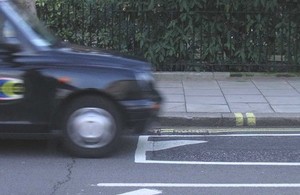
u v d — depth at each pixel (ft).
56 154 19.48
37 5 36.83
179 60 36.06
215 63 35.96
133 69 18.74
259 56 35.83
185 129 24.18
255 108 26.48
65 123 18.52
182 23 35.76
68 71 18.19
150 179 16.81
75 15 36.94
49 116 18.26
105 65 18.53
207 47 35.81
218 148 20.77
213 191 15.69
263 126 24.66
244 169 18.01
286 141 21.85
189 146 21.08
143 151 20.21
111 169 17.80
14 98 18.04
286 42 35.70
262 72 35.78
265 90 31.01
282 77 35.09
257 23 35.50
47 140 21.26
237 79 34.60
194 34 35.68
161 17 35.78
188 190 15.76
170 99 28.63
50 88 18.11
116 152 19.94
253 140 22.06
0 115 18.17
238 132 23.58
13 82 17.99
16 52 18.19
